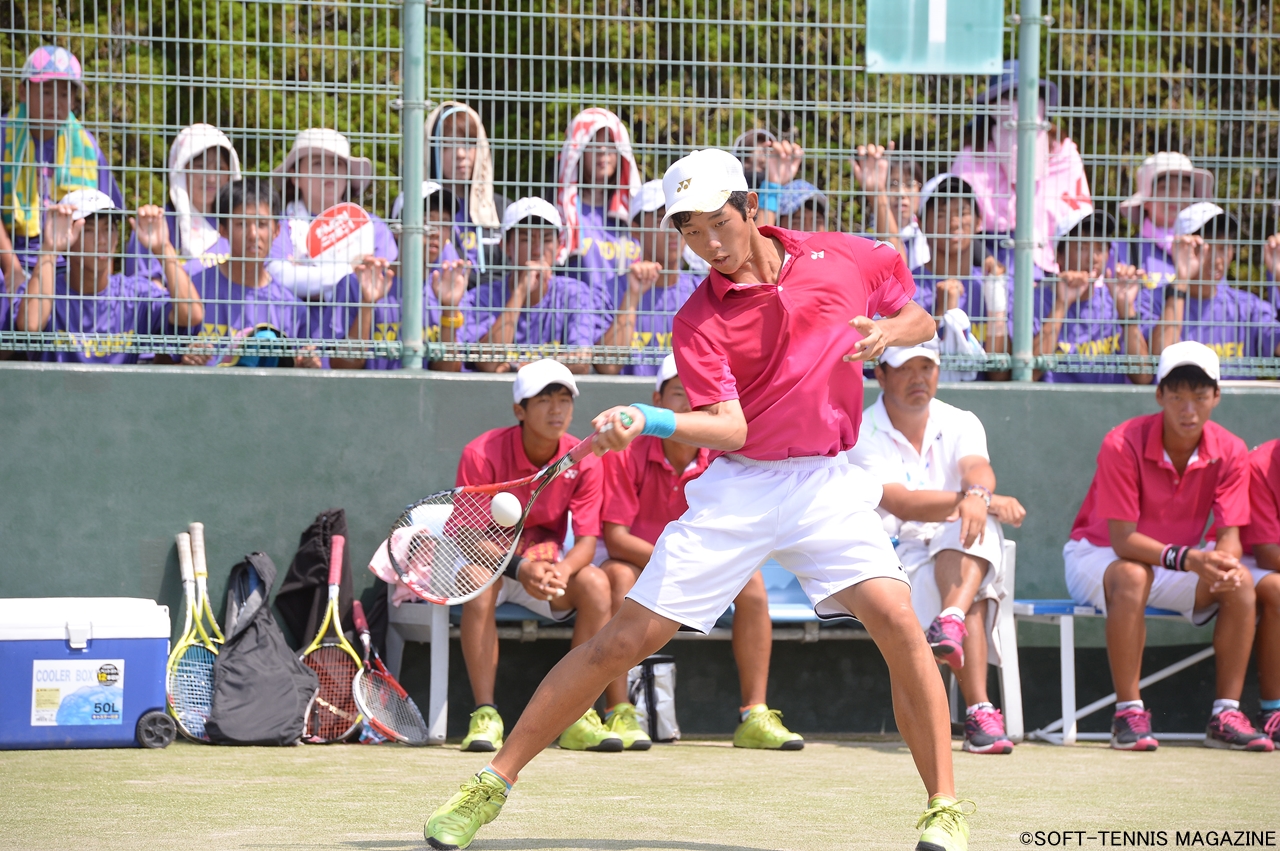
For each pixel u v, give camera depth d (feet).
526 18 54.60
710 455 49.11
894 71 54.60
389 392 51.98
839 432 28.68
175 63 52.60
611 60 54.03
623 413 26.66
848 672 53.98
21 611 44.24
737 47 54.65
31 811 32.07
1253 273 59.00
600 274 54.19
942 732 27.09
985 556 46.73
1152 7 59.21
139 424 50.60
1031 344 55.67
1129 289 56.90
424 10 52.60
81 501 50.26
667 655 52.06
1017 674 48.80
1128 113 56.70
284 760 42.32
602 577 47.42
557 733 28.14
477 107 53.88
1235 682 48.47
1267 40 56.90
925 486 48.98
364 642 47.78
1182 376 48.24
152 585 50.57
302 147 52.24
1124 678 48.08
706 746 48.06
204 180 51.72
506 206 53.98
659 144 54.75
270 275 52.47
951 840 26.08
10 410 49.88
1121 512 48.88
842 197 55.36
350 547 51.60
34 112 51.49
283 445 51.42
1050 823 31.91
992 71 54.85
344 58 53.16
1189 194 57.52
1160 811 33.94
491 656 46.73
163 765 40.70
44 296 50.60
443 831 27.17
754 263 28.60
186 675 47.11
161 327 52.06
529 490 48.32
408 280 52.70
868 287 29.86
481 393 52.65
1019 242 55.36
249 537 51.08
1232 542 49.32
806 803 34.68
